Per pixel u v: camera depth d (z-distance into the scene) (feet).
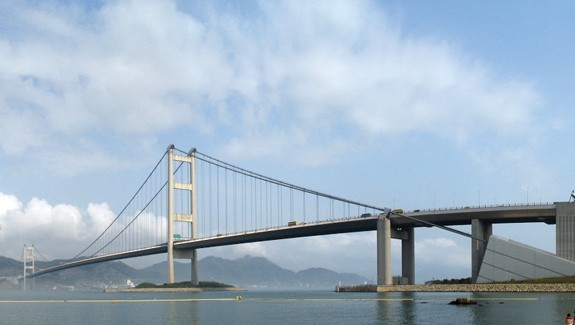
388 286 596.70
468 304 366.43
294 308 394.32
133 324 291.17
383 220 599.98
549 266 507.30
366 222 613.11
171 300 548.31
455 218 569.64
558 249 520.42
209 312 364.99
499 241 533.14
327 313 339.36
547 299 400.06
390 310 344.28
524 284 499.10
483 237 564.71
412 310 337.72
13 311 407.64
